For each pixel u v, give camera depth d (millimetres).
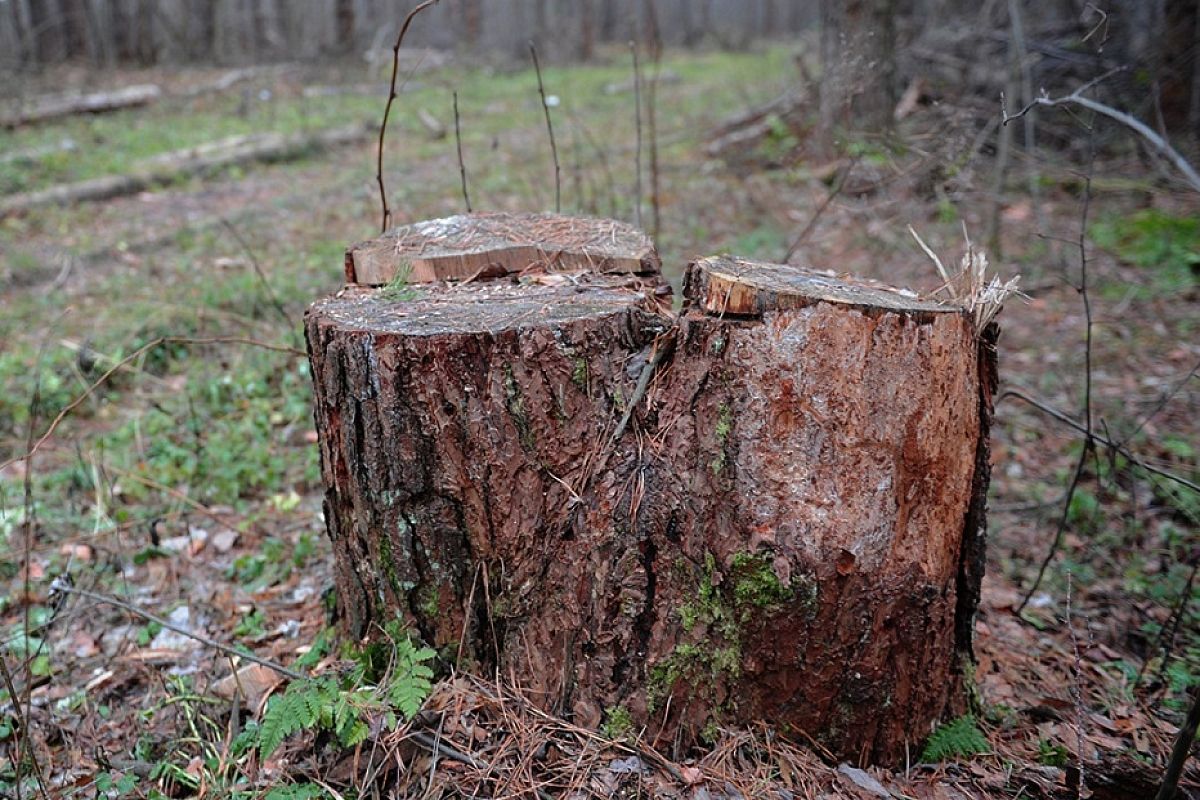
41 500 4008
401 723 2232
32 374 4945
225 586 3430
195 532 3785
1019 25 7168
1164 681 2955
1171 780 1988
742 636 2203
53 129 11078
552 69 18391
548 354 2172
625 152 9539
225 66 16906
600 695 2279
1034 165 7195
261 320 5484
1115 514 4098
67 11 16438
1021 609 3330
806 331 2080
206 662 2951
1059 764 2441
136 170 9016
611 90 14742
